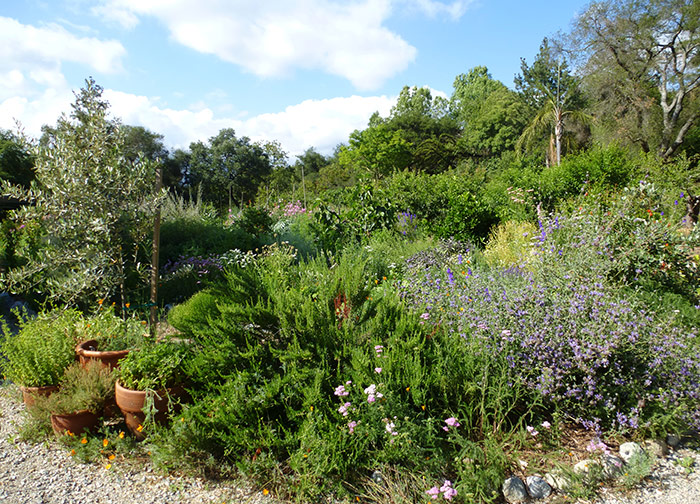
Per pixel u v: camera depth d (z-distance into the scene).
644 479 2.73
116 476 2.83
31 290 6.39
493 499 2.58
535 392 3.19
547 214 9.66
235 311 3.43
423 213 11.18
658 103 27.23
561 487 2.67
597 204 7.70
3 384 4.18
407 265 6.43
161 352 3.30
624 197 6.60
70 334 3.93
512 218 10.09
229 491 2.66
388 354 3.19
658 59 24.42
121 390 3.18
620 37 23.77
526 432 3.02
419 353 3.33
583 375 3.36
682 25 23.02
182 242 8.83
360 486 2.66
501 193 11.75
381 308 3.78
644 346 3.44
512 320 3.52
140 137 39.22
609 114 24.95
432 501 2.44
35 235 7.48
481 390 3.09
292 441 2.80
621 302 3.66
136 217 4.45
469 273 5.37
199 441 2.83
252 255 7.18
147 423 3.07
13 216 4.16
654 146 25.31
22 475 2.85
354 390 3.07
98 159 4.24
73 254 4.28
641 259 5.78
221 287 4.12
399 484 2.62
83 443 3.11
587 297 3.67
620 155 11.66
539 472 2.78
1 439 3.32
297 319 3.36
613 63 24.56
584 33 24.89
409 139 46.88
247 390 3.00
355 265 4.35
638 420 3.06
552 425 3.13
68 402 3.17
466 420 2.96
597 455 2.85
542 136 30.78
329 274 4.30
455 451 2.83
